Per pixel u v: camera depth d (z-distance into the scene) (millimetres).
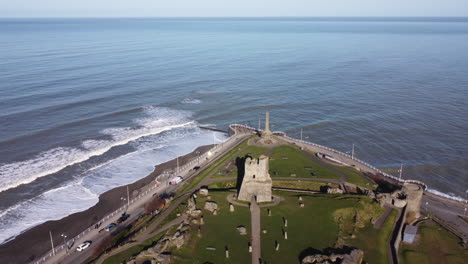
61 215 116562
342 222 103688
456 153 168125
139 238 96188
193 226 100750
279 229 99312
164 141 179500
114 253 90438
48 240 104125
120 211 116312
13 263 94812
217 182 130500
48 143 168000
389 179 136625
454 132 191625
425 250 96688
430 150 171500
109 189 132750
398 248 96312
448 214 116250
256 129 192375
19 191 129875
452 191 137875
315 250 90625
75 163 151875
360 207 110375
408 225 104625
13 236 106000
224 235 96625
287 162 144625
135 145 173625
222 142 177125
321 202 113375
